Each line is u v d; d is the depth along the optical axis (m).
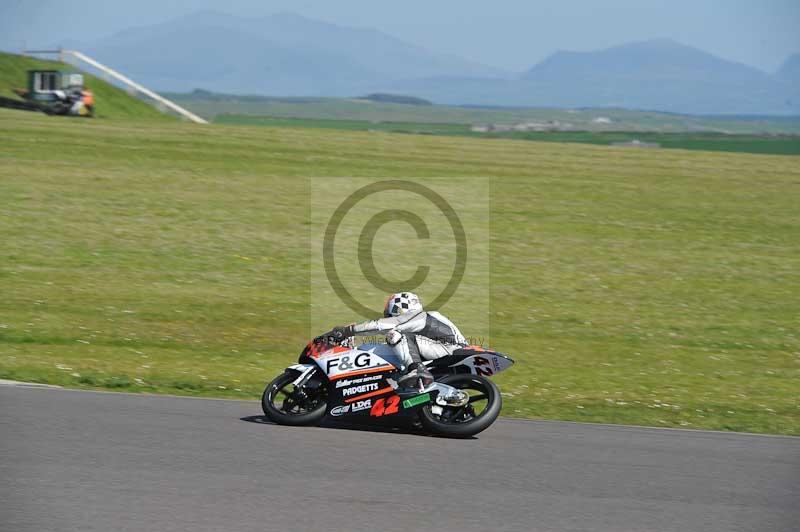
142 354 46.09
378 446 27.98
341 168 119.62
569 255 82.00
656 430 32.72
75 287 62.50
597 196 110.25
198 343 49.91
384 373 30.77
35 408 30.69
